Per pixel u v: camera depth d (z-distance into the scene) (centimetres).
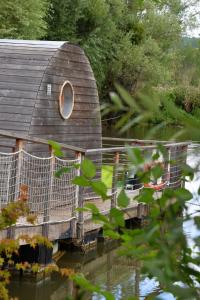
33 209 1297
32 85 1382
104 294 207
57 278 1176
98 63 4134
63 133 1485
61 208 1346
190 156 179
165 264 147
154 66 4291
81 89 1567
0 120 1350
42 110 1390
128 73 4341
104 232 217
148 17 4472
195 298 168
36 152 1334
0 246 552
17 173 1133
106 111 167
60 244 1350
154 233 162
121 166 224
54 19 3822
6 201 1138
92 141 1617
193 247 186
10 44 1459
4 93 1373
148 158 178
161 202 183
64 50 1482
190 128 162
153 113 159
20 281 1152
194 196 182
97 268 1326
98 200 1536
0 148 1312
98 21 4022
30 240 593
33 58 1419
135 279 1221
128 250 185
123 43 4303
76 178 219
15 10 2944
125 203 215
